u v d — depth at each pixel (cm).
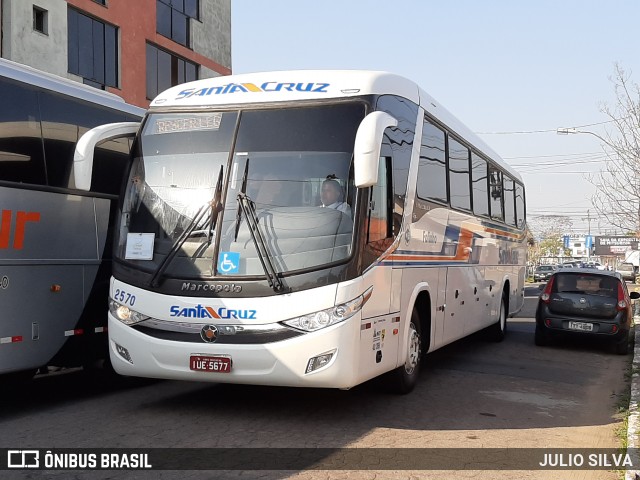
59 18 2280
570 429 770
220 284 677
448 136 1016
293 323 659
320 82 740
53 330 791
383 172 743
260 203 692
